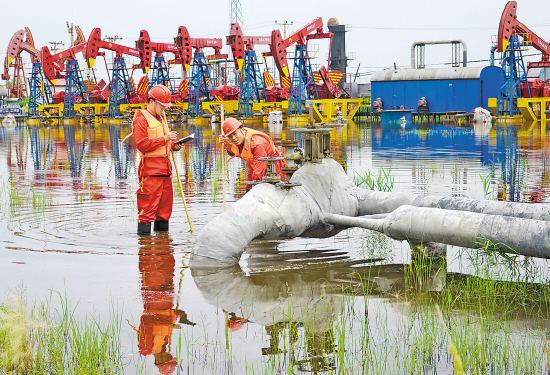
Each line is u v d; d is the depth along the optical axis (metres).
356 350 5.14
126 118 57.84
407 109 50.97
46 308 6.05
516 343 5.21
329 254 8.15
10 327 5.07
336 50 65.38
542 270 7.30
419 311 6.00
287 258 7.96
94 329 5.55
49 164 20.48
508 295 6.42
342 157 20.88
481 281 6.88
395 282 6.93
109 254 8.18
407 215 7.53
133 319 5.83
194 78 57.41
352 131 37.91
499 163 17.98
